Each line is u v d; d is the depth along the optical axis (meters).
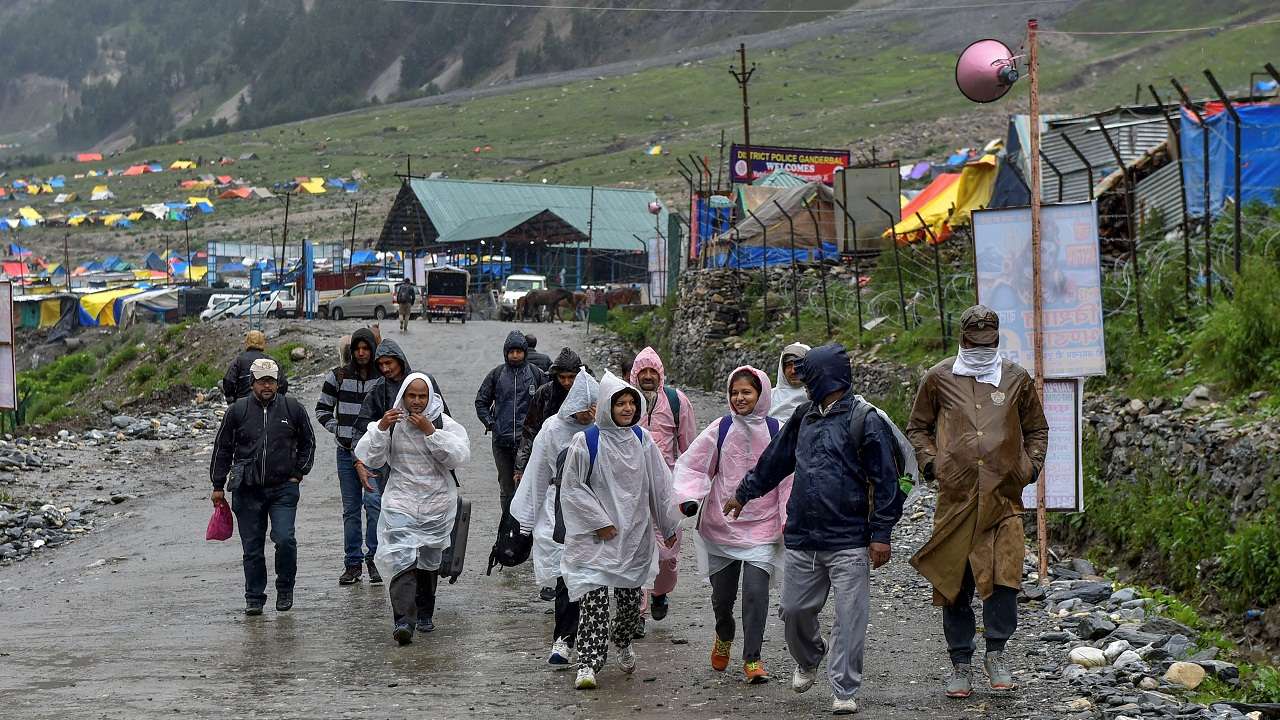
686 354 40.00
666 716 8.57
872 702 8.84
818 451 8.70
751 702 8.93
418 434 11.32
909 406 22.14
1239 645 11.27
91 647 11.55
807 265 38.56
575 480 9.55
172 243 164.25
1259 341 14.53
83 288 118.44
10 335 25.47
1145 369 16.34
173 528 19.02
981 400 8.90
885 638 11.02
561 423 10.25
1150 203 25.94
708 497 9.69
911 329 26.64
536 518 10.33
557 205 98.12
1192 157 24.98
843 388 8.80
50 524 19.80
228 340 53.03
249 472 12.48
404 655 10.65
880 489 8.55
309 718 8.70
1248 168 24.28
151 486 23.09
